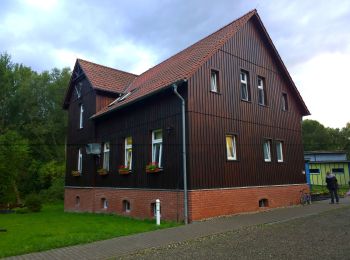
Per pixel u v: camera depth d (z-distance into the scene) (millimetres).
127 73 23953
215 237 10031
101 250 8734
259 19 18203
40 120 43562
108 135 19281
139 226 12500
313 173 32844
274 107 18516
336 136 64875
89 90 21531
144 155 15875
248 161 15859
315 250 7949
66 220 15961
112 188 18203
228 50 16234
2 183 28438
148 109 16031
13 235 11414
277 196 17109
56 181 35594
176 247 8945
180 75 14445
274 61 19297
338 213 14383
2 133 39906
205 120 14195
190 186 13031
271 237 9664
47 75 45531
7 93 42531
